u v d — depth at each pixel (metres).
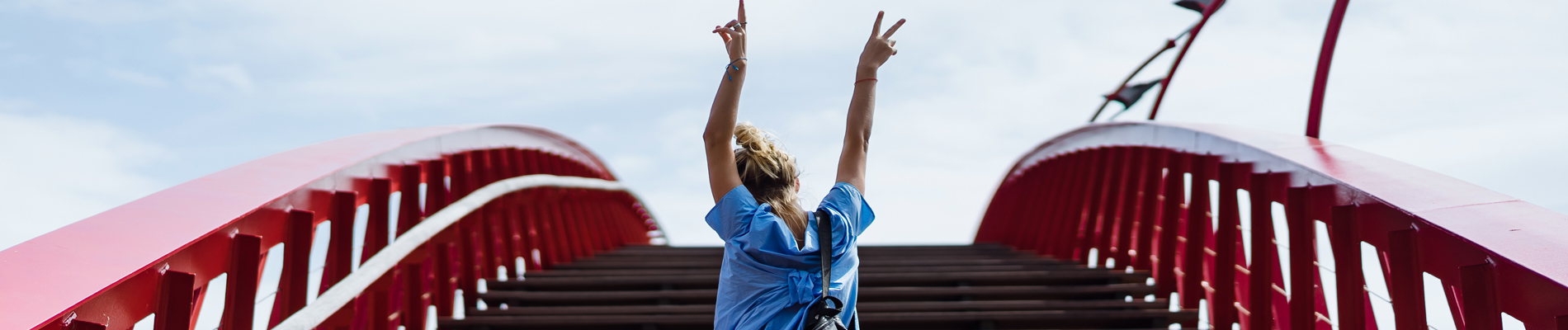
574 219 12.52
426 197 6.86
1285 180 5.50
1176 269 8.05
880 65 2.58
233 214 3.48
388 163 5.86
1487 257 3.40
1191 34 8.02
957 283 8.21
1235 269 6.98
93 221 3.03
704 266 10.26
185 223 3.24
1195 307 7.35
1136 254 9.02
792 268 2.18
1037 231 12.74
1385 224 4.23
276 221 4.12
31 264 2.59
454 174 7.62
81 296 2.53
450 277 7.20
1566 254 2.87
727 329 2.17
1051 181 12.79
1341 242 4.69
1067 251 11.11
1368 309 4.75
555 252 10.88
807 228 2.25
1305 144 5.45
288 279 4.21
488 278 8.62
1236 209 6.76
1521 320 3.17
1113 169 10.16
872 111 2.52
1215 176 7.17
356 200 5.01
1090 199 10.66
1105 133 10.23
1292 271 5.33
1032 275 8.33
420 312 6.51
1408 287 4.03
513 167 9.78
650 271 9.77
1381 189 4.10
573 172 12.66
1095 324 6.71
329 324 4.82
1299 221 5.34
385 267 3.87
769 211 2.25
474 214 7.87
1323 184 4.82
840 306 2.08
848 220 2.29
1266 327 6.01
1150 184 9.02
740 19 2.40
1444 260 3.70
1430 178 4.03
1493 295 3.38
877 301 7.54
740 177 2.37
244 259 3.73
